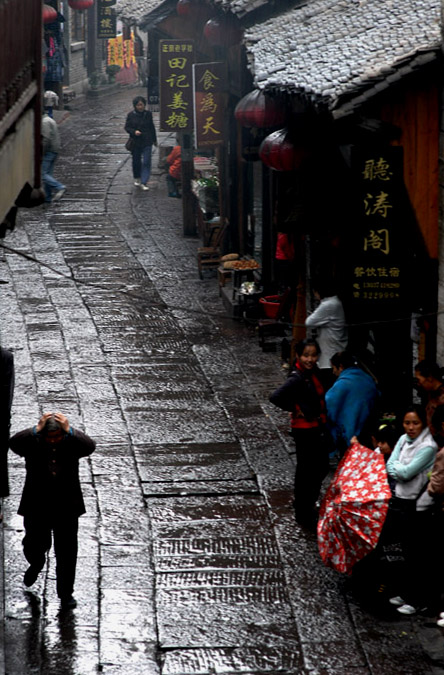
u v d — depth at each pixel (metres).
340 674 13.34
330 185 20.59
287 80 19.28
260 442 20.28
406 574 14.94
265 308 26.36
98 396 22.41
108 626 14.29
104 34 65.69
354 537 14.73
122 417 21.33
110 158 49.56
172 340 26.11
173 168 41.00
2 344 25.38
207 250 31.17
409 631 14.23
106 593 15.08
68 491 14.43
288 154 20.52
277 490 18.34
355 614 14.62
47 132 39.53
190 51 34.09
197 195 33.66
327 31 22.33
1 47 11.80
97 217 38.44
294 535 16.83
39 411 21.47
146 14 36.12
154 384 23.16
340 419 17.30
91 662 13.50
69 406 21.83
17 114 12.91
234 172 31.52
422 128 17.03
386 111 17.11
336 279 20.33
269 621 14.47
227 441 20.31
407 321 18.58
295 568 15.84
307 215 20.70
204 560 16.06
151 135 42.62
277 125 24.03
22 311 27.92
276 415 21.53
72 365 24.19
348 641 14.02
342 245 18.41
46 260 32.78
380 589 15.11
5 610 14.59
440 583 14.77
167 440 20.31
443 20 16.33
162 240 35.53
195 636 14.10
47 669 13.33
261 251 28.94
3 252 33.50
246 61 28.72
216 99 31.03
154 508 17.62
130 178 45.28
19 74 13.31
